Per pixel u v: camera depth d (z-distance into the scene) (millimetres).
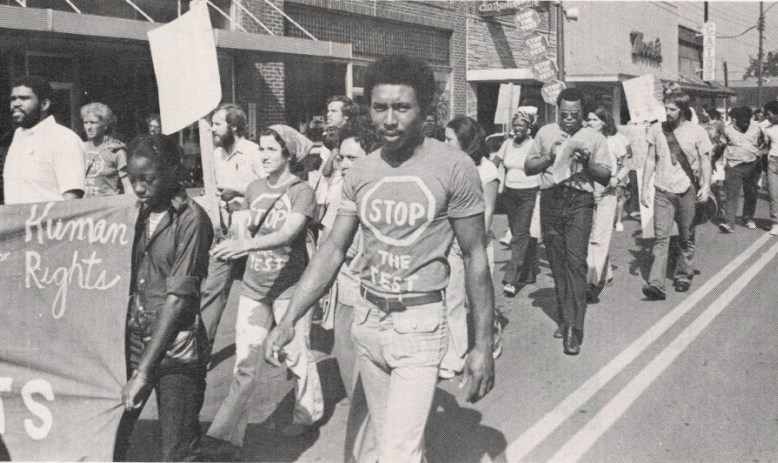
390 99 2828
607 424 4555
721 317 7027
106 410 3471
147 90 11289
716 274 9008
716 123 13055
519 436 4379
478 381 2910
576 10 16438
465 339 4262
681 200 7766
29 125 4707
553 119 22844
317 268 3090
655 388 5168
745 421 4586
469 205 2900
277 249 4184
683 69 36469
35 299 3561
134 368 3484
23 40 9438
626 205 14469
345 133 4742
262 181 4379
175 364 3355
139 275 3439
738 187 12141
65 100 10328
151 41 4852
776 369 5535
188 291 3287
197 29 4750
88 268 3520
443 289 2967
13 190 4633
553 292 8156
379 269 2947
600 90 24812
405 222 2873
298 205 4168
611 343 6250
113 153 5902
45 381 3527
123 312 3455
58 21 8531
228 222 6160
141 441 4246
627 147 11750
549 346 6191
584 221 5879
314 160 7023
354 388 3281
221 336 6445
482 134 5445
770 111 11844
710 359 5789
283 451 4203
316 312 6918
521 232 7836
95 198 3535
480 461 4043
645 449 4199
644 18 29922
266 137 4246
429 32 17469
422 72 2861
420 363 2877
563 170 5793
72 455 3494
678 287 8156
